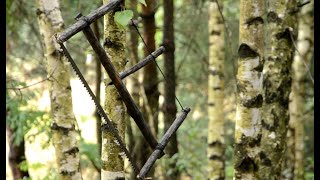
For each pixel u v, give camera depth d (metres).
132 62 6.20
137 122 2.59
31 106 6.74
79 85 11.20
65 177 4.27
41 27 4.20
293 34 4.31
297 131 7.16
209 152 6.71
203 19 8.67
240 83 3.70
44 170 8.00
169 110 5.87
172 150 6.51
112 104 3.09
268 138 4.30
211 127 6.68
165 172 6.89
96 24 5.70
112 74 2.47
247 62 3.65
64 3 6.70
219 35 6.69
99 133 6.22
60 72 4.19
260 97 3.68
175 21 8.38
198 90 9.25
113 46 3.07
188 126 9.27
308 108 9.02
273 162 4.28
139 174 2.52
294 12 4.31
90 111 10.56
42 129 6.09
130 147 6.51
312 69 8.14
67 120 4.26
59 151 4.26
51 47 4.17
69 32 2.31
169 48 5.82
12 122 6.04
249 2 3.62
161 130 8.59
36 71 7.77
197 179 7.43
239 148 3.71
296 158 7.19
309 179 8.26
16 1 6.41
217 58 6.68
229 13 8.54
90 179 7.71
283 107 4.33
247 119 3.69
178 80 8.53
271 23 4.33
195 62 8.98
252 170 3.70
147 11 5.79
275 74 4.31
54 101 4.22
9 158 7.08
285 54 4.30
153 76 6.23
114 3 2.45
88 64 8.78
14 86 5.82
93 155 6.20
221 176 6.66
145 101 6.30
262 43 3.66
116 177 3.15
